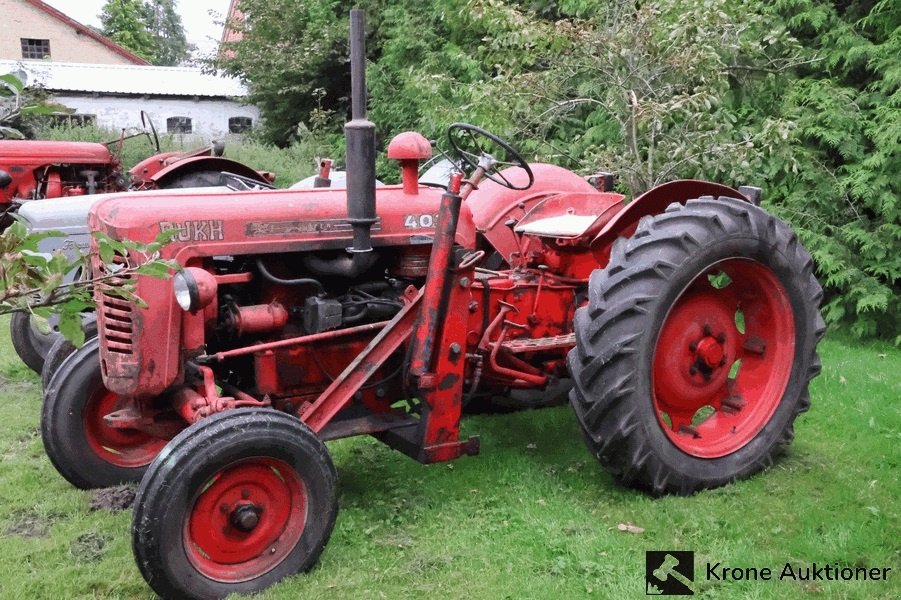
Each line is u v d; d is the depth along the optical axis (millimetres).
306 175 12828
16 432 4586
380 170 11656
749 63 6918
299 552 2920
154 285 3018
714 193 4059
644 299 3365
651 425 3434
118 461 3867
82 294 1680
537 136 6957
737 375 4043
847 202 6613
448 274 3332
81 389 3725
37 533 3367
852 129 6496
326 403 3246
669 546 3133
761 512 3404
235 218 3160
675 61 5832
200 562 2775
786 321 3857
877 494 3543
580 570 2973
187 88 19375
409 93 10984
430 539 3213
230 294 3348
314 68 14688
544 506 3479
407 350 3434
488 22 6609
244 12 15758
